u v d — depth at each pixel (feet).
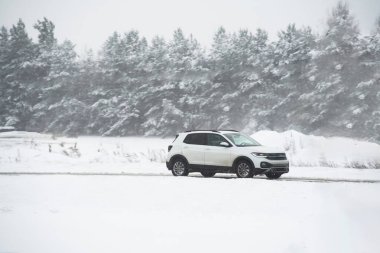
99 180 61.11
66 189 53.88
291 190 49.47
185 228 33.30
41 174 71.46
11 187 55.88
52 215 38.65
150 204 43.75
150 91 272.92
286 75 236.84
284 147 102.78
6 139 181.16
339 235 30.63
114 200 46.26
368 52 215.92
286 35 269.44
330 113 213.05
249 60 256.32
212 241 29.32
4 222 35.63
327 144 107.96
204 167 65.98
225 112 255.50
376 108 206.69
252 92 251.60
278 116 238.48
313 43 239.50
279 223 34.65
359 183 54.75
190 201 44.80
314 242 28.91
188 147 67.56
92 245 28.43
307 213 38.24
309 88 233.35
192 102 259.60
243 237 30.35
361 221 34.81
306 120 220.02
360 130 204.13
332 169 77.82
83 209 41.65
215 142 66.08
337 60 216.33
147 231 32.32
